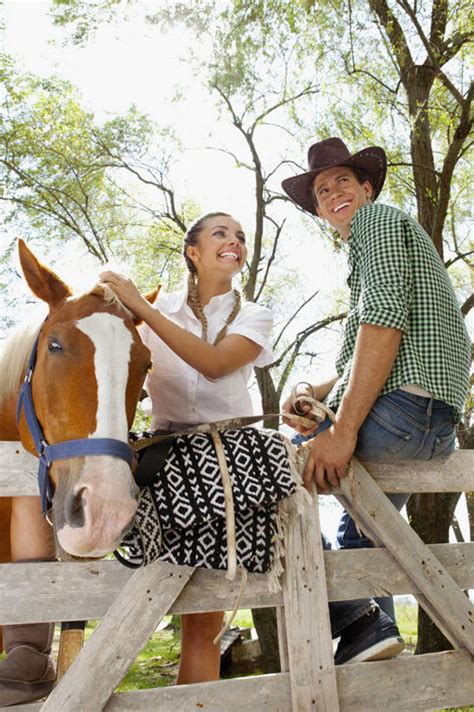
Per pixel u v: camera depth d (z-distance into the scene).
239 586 2.35
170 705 2.16
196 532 2.25
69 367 2.07
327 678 2.35
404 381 2.53
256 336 2.82
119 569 2.23
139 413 9.05
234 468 2.29
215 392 2.89
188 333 2.56
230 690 2.24
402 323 2.46
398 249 2.57
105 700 2.08
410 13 8.02
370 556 2.58
